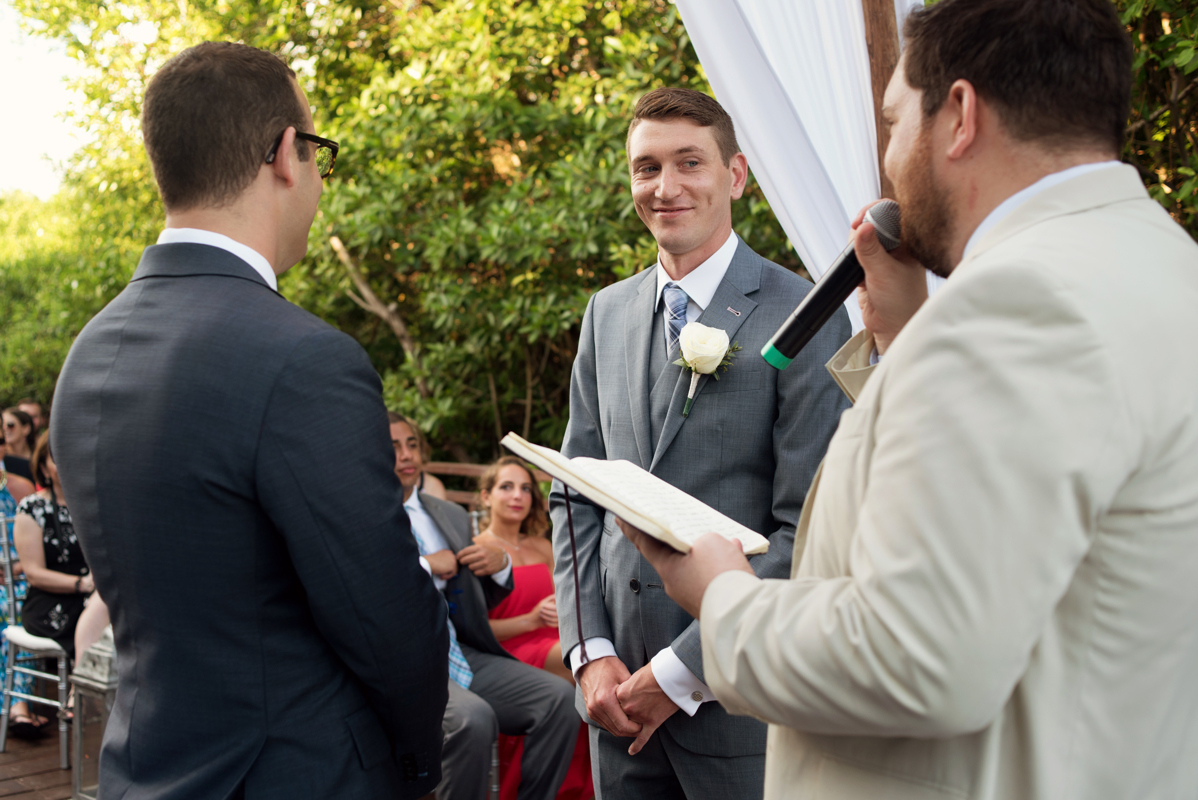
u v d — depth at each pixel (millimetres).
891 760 842
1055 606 774
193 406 1142
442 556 3281
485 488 3941
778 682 812
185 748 1168
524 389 6414
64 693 3896
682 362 1646
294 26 6777
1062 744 775
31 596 3982
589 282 5773
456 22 5922
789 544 1554
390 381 6195
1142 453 735
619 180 5164
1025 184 869
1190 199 2773
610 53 5457
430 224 5938
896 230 1229
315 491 1147
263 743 1176
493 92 5848
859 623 748
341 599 1169
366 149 6031
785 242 4914
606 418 1822
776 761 976
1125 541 756
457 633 3293
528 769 3102
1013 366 714
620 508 1007
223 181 1261
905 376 773
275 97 1298
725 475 1641
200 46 1296
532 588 3641
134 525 1158
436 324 5891
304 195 1357
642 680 1546
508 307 5473
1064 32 836
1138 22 2881
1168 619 768
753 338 1654
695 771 1590
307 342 1188
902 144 942
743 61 2137
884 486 759
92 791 2885
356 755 1240
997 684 699
